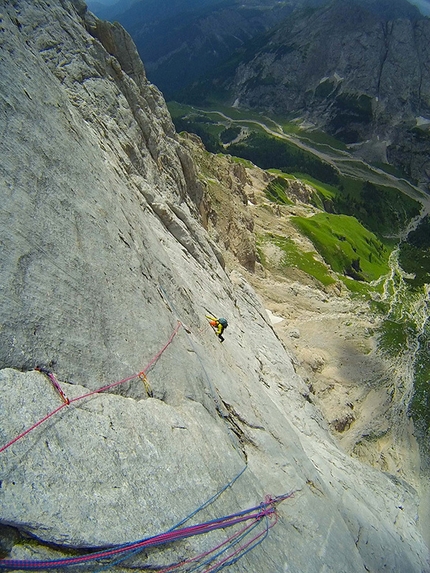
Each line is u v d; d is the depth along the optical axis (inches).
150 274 666.2
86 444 363.6
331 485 923.4
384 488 1360.7
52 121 589.0
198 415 533.3
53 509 314.8
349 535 737.6
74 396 384.2
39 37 1154.0
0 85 488.7
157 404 476.4
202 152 4335.6
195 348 666.8
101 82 1344.7
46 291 415.5
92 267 502.9
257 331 1536.7
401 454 2182.6
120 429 402.6
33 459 322.3
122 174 1007.6
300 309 3270.2
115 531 342.0
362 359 2856.8
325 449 1205.1
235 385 761.0
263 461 642.8
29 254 417.7
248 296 1834.4
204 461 481.4
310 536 610.2
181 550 392.2
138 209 875.4
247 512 504.4
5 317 358.6
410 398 2566.4
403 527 1179.9
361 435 2231.8
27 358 363.6
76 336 424.5
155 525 373.7
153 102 1995.6
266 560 487.8
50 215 477.7
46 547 311.0
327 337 3009.4
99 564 333.7
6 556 294.4
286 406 1187.3
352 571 656.4
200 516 425.4
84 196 573.9
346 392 2524.6
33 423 335.9
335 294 3690.9
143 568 358.0
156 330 565.3
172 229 1240.2
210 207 2696.9
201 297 1005.8
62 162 558.9
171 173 1790.1
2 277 375.2
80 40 1338.6
